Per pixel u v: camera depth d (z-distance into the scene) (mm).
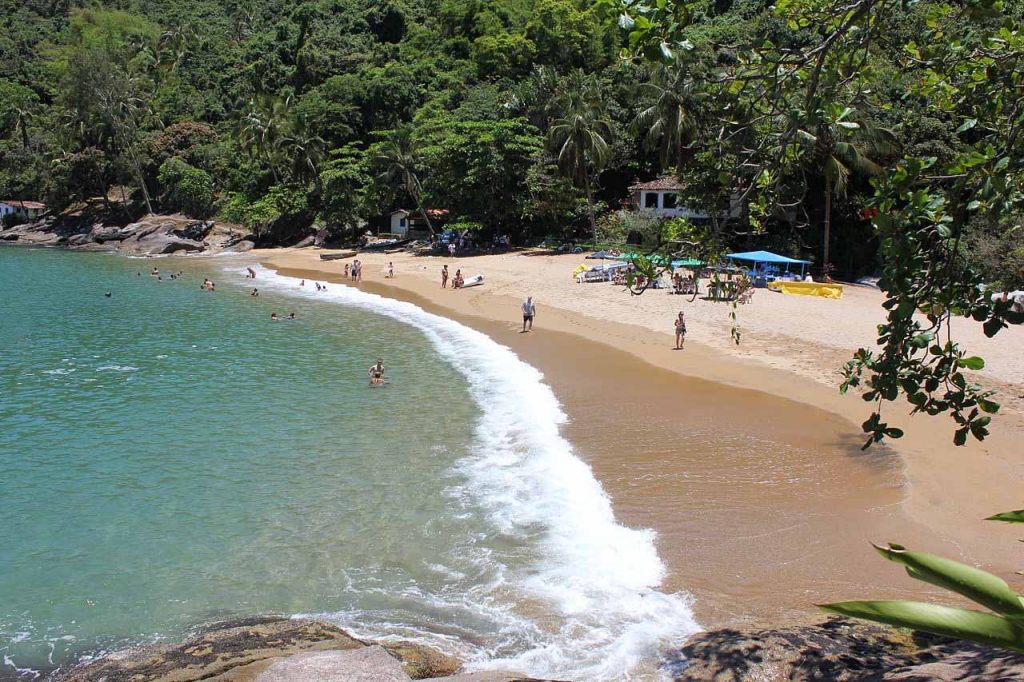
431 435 18797
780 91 7797
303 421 20156
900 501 13883
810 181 47438
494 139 60125
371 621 10758
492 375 24859
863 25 8219
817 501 14070
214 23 121250
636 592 11250
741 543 12547
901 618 2785
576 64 77688
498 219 63312
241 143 81812
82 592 11734
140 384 24219
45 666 9914
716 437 17859
